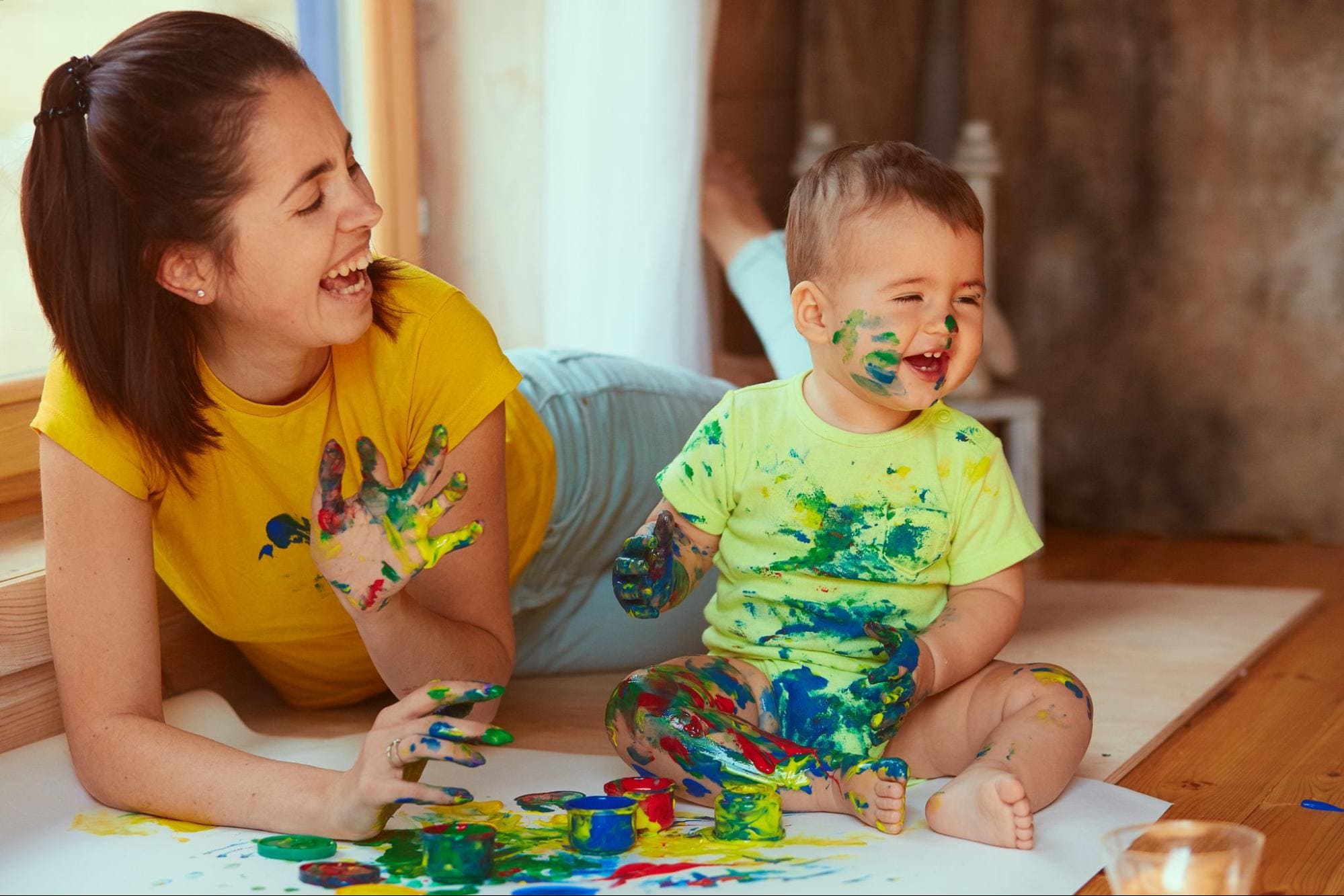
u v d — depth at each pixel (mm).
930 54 3383
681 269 2553
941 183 1453
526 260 2691
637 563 1382
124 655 1404
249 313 1353
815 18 3227
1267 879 1241
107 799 1386
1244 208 3053
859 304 1438
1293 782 1511
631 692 1423
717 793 1388
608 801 1311
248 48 1306
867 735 1468
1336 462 3021
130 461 1404
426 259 2682
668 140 2527
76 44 1846
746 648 1525
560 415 1932
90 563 1396
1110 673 1910
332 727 1758
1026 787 1318
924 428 1513
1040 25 3203
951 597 1528
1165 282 3129
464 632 1522
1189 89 3074
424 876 1218
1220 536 3107
